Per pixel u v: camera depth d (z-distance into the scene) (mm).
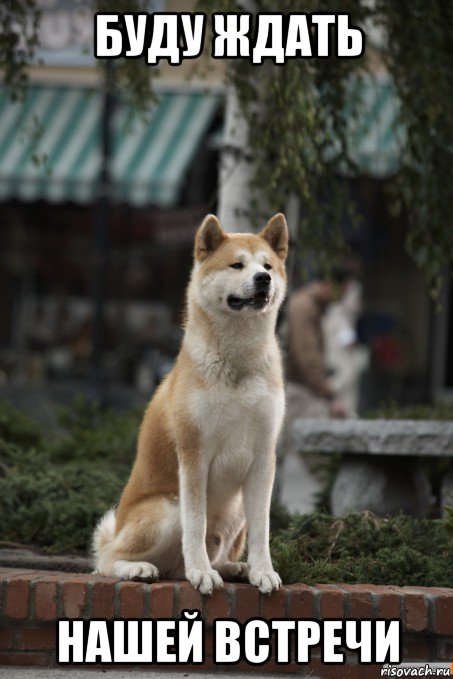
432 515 11242
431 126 11602
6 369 23203
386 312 25094
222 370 7164
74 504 10016
